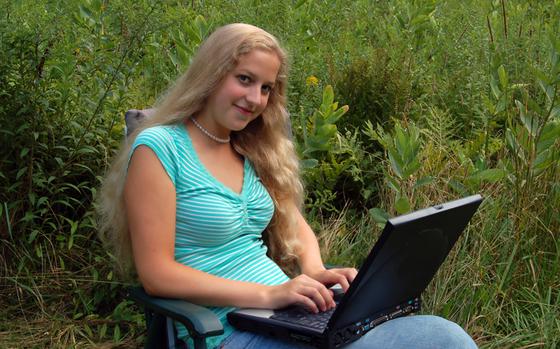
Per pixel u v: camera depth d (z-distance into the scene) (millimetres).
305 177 4410
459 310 3781
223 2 6035
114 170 2895
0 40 3771
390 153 3832
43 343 3670
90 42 4504
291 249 3113
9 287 3914
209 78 2797
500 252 3994
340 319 2436
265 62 2811
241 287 2637
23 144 3863
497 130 4953
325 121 4281
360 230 4195
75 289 3885
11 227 3930
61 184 3857
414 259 2570
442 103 5039
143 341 3709
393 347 2543
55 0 5035
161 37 5094
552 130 3951
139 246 2633
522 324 3797
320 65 5273
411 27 5762
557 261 3967
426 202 4051
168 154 2719
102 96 4047
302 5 6395
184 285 2588
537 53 5293
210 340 2625
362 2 6879
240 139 3025
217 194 2783
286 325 2525
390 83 4816
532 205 4086
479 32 5473
